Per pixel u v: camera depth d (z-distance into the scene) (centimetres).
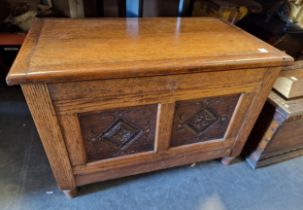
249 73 74
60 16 117
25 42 67
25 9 127
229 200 96
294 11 114
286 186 104
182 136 87
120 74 59
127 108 70
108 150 80
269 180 106
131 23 88
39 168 102
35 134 118
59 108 62
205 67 65
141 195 95
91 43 70
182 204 94
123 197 94
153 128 79
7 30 127
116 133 76
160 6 116
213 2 117
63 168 78
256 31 117
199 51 71
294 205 97
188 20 97
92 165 81
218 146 97
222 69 68
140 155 86
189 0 120
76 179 84
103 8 107
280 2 116
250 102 84
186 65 63
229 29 91
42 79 54
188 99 74
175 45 74
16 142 113
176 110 77
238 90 78
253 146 109
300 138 108
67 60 60
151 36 79
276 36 111
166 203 93
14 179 97
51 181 97
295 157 118
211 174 107
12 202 89
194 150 94
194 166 110
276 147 106
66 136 69
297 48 116
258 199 98
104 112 68
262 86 80
